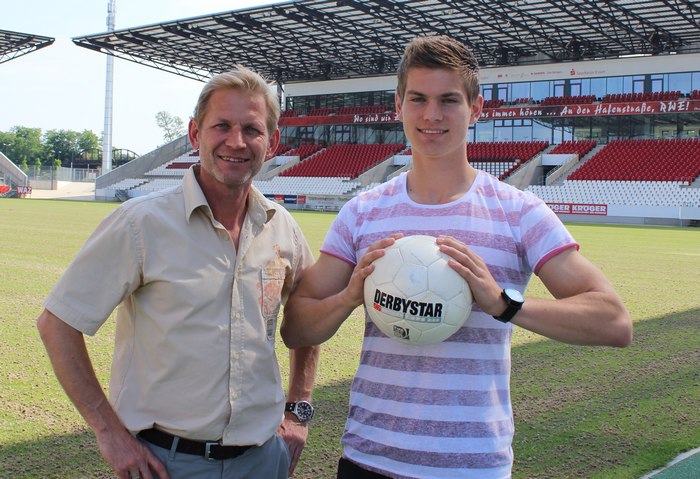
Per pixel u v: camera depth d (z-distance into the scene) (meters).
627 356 6.09
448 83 2.14
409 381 2.11
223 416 2.19
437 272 1.98
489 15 29.77
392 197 2.32
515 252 2.17
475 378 2.09
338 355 5.96
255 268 2.28
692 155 33.66
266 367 2.30
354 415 2.25
